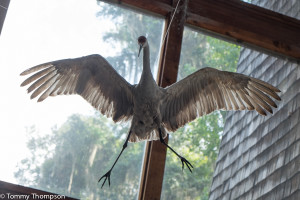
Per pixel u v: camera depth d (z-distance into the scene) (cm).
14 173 584
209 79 550
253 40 736
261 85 543
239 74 543
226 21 720
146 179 610
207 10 714
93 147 624
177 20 693
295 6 782
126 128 647
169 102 556
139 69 678
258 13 741
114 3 696
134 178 624
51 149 607
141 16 701
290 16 778
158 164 618
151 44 688
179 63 694
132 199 614
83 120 632
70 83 534
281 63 750
